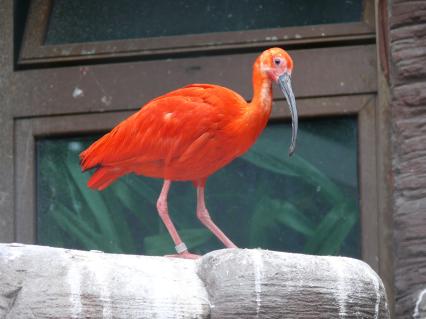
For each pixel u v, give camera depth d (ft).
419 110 38.42
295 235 42.65
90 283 25.94
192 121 31.35
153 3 44.93
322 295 26.68
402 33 38.83
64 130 44.14
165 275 26.61
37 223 43.93
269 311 26.35
